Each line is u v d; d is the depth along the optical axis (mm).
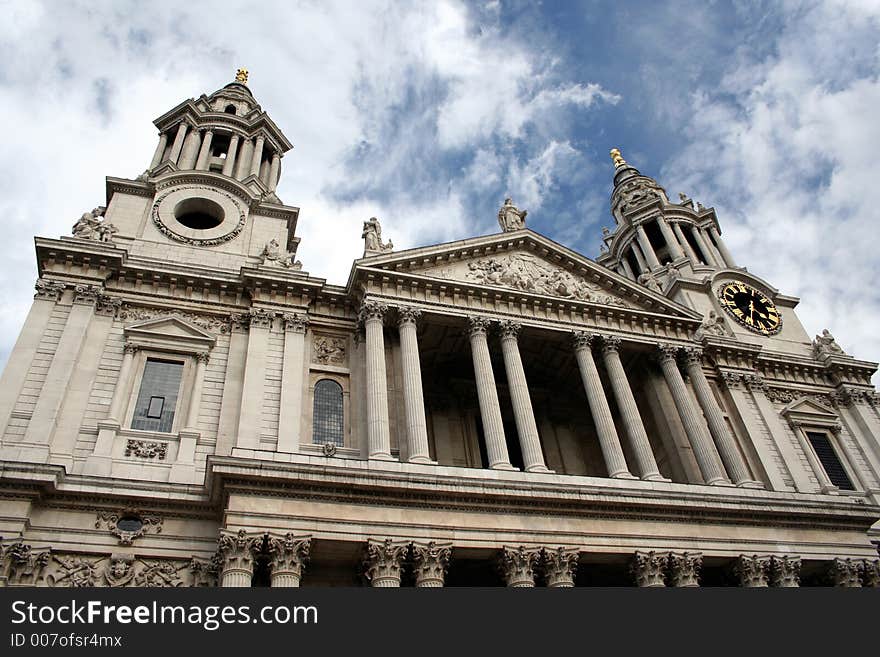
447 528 28609
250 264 40219
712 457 36406
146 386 32844
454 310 37594
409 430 32344
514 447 41281
